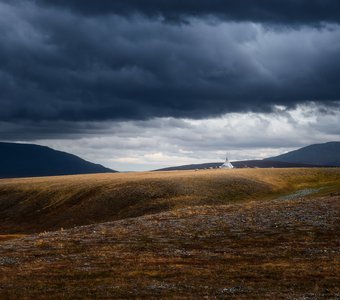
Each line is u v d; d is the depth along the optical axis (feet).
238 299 73.10
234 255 109.81
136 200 358.43
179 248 120.06
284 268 94.58
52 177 625.00
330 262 98.07
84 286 84.89
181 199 342.64
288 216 150.20
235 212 165.78
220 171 507.30
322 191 324.39
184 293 78.33
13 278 92.63
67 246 127.34
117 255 113.19
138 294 78.23
